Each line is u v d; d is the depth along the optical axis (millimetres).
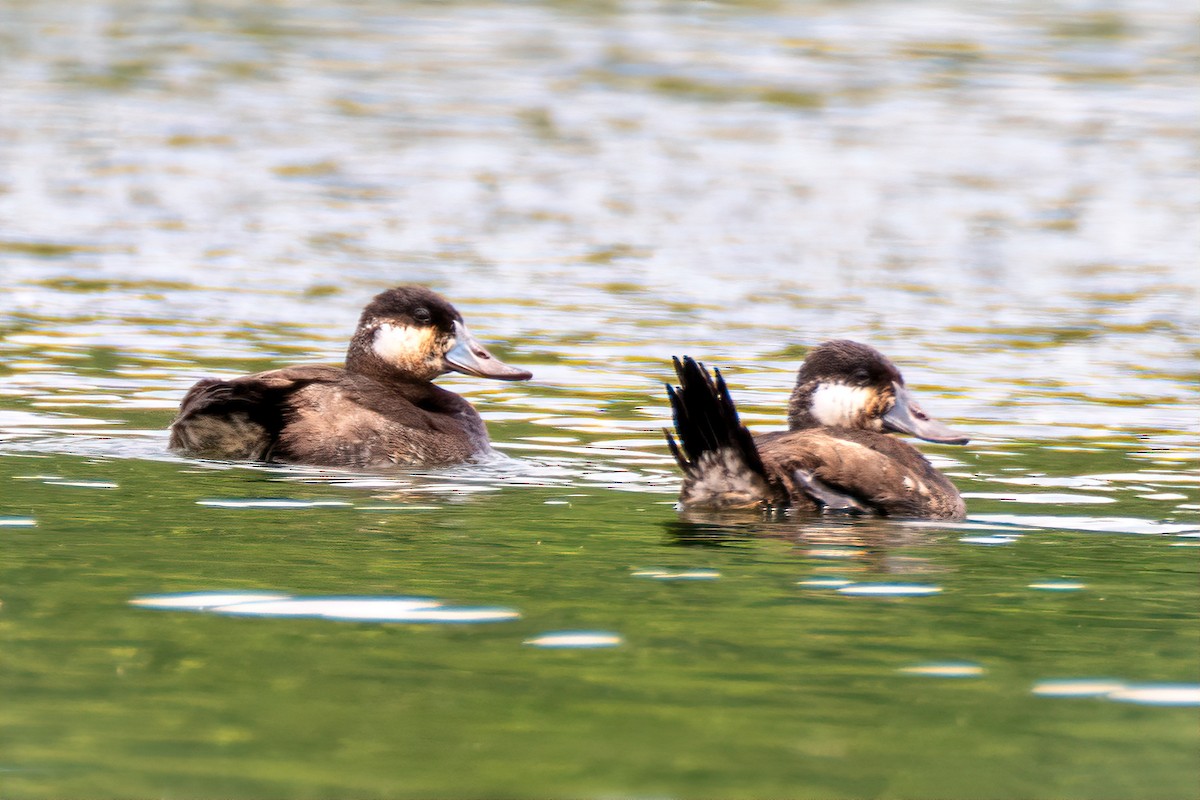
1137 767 6992
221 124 35688
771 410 16234
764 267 24703
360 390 13336
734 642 8492
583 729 7281
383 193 29641
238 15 52156
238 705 7457
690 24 51406
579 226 27438
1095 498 12531
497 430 15055
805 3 55375
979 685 7945
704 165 32875
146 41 46969
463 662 8086
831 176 32094
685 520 11258
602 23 51594
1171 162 33906
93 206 27719
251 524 10812
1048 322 21328
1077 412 16406
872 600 9328
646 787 6699
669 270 24312
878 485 11523
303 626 8602
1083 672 8156
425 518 11172
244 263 23984
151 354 18125
